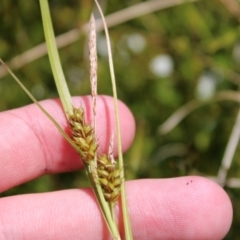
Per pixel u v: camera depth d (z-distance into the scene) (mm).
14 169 169
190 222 167
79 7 240
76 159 173
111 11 238
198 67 231
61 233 166
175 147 222
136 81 235
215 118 226
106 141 172
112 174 142
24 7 233
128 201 166
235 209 207
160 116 230
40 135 169
